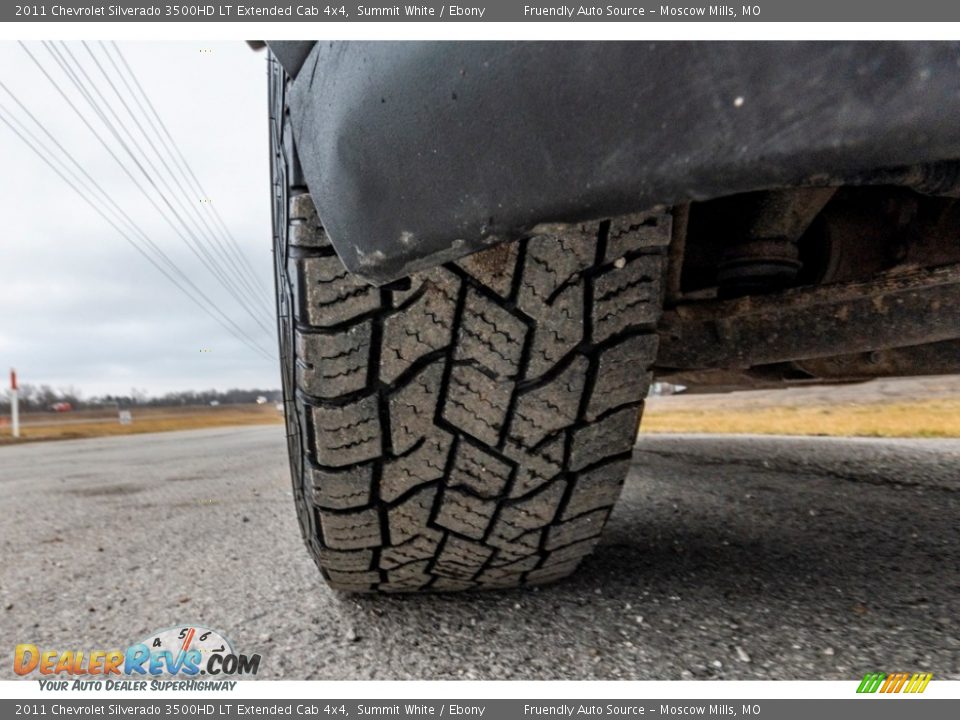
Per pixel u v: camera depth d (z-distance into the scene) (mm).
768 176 362
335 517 725
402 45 443
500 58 413
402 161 450
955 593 881
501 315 604
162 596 1027
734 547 1137
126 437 9367
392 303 595
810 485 1674
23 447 7406
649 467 2076
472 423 663
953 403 3457
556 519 765
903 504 1426
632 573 1016
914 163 353
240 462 3391
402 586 922
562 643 784
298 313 603
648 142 379
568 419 668
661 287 613
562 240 575
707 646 758
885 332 811
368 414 645
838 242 949
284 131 620
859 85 344
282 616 905
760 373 1382
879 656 713
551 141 402
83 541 1485
